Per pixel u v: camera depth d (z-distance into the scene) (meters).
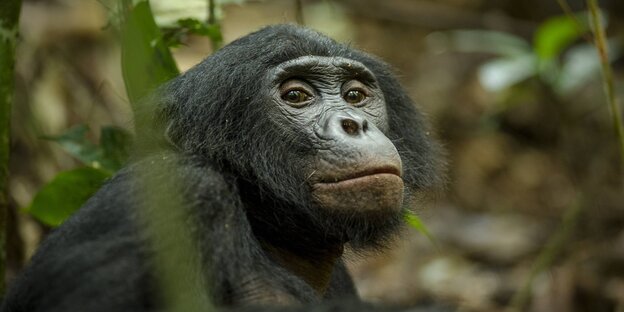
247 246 7.45
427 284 16.67
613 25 24.75
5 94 9.26
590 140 21.64
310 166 8.28
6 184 9.40
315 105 8.59
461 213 20.62
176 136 8.48
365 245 8.88
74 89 15.97
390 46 25.23
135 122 8.67
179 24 10.46
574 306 15.02
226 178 7.90
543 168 22.25
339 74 8.81
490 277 17.05
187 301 6.78
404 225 9.44
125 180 7.63
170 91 8.77
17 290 7.60
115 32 10.88
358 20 25.78
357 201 8.02
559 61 22.14
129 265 6.84
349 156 8.09
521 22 25.36
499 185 22.06
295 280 7.68
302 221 8.42
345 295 10.02
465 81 24.20
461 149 22.67
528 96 21.98
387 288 16.72
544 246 18.31
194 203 7.25
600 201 19.72
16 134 14.41
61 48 16.44
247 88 8.48
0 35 9.19
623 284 15.52
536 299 15.12
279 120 8.46
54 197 10.15
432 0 26.23
